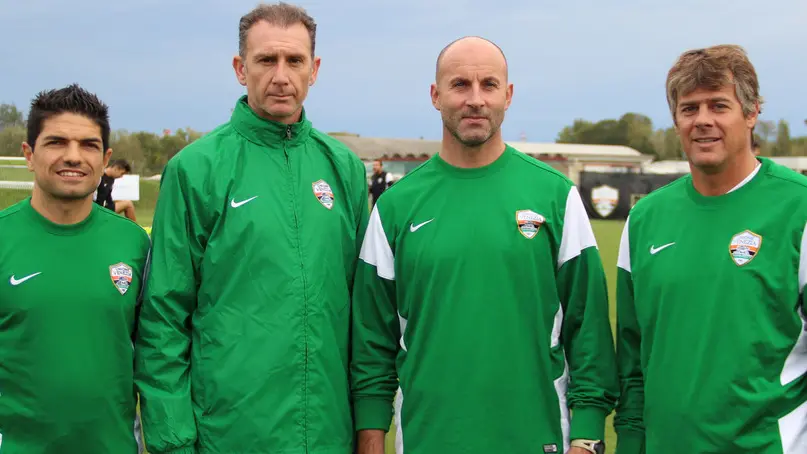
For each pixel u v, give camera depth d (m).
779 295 2.34
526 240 2.61
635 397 2.69
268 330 2.57
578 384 2.68
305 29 2.74
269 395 2.55
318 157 2.85
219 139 2.74
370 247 2.81
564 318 2.74
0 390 2.52
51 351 2.50
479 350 2.55
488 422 2.54
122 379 2.62
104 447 2.57
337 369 2.71
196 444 2.61
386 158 50.53
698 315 2.41
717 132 2.40
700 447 2.37
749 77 2.41
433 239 2.64
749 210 2.42
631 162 56.50
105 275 2.61
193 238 2.65
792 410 2.37
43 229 2.60
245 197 2.65
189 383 2.63
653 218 2.63
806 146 62.06
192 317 2.69
